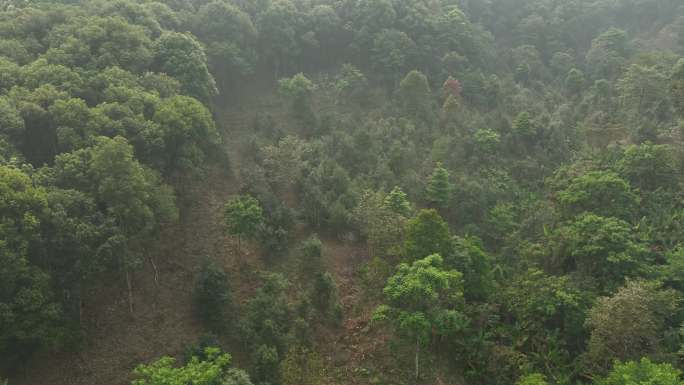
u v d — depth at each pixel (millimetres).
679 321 27141
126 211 25812
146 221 27844
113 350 26500
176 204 34156
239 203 32469
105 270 26141
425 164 43594
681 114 41812
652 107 47438
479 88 57719
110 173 25938
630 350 25062
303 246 33938
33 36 38938
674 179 37406
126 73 36156
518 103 56125
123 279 29438
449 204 40031
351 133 47969
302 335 28312
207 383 20266
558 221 36750
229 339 28234
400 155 43094
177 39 43156
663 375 21344
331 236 37500
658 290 27875
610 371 24672
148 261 31000
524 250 33938
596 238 30016
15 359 23953
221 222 35875
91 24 39219
